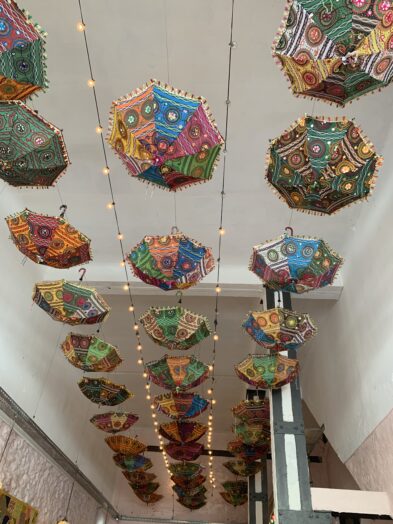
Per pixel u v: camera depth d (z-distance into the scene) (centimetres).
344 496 528
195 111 313
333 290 704
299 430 598
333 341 732
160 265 439
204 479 1073
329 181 343
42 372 718
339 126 334
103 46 488
